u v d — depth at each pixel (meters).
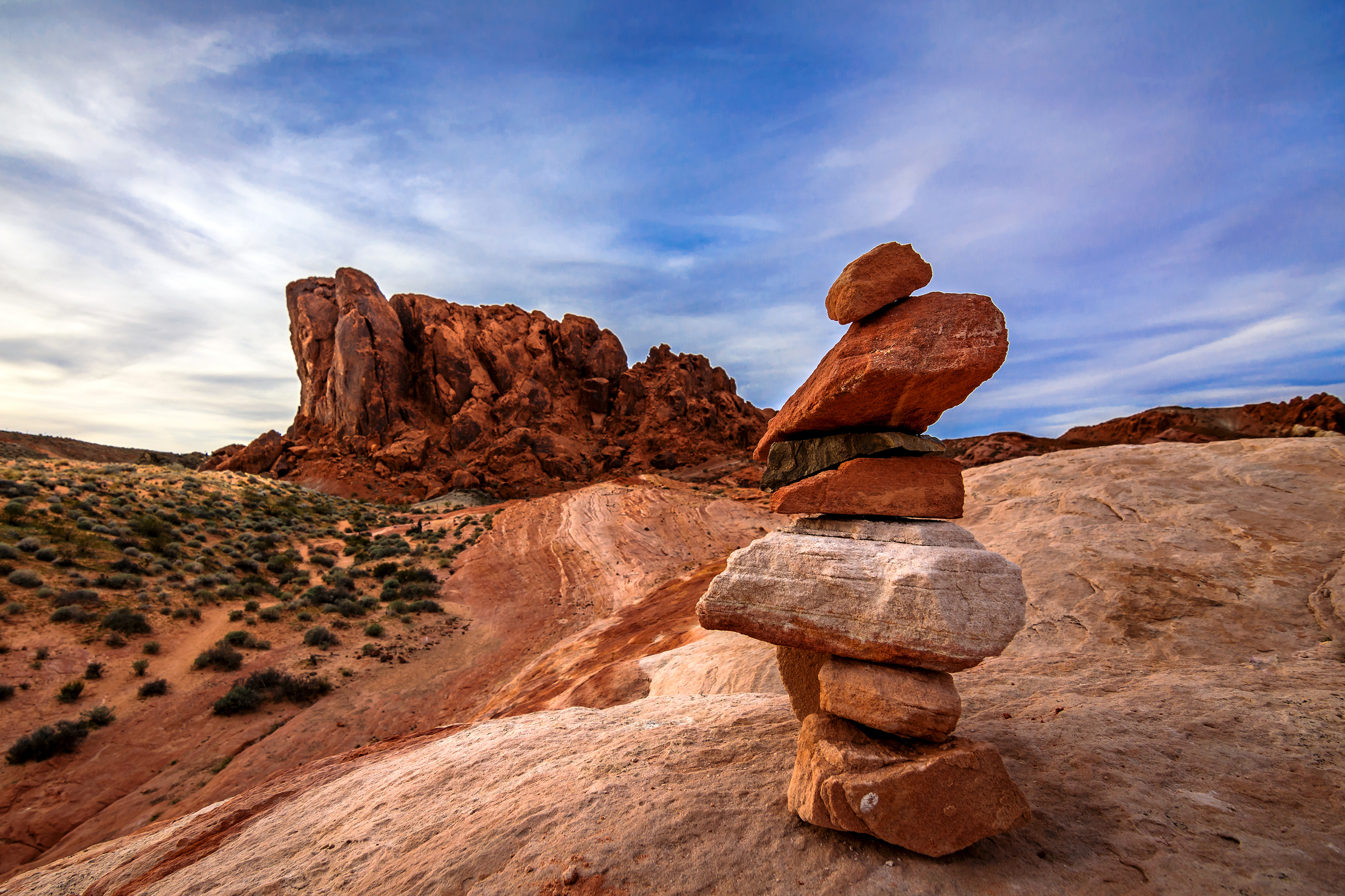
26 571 22.53
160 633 22.27
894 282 4.23
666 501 58.94
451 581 37.03
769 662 9.83
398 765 7.24
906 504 4.43
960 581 3.88
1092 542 9.63
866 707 3.94
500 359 103.88
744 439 115.69
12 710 16.06
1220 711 4.80
